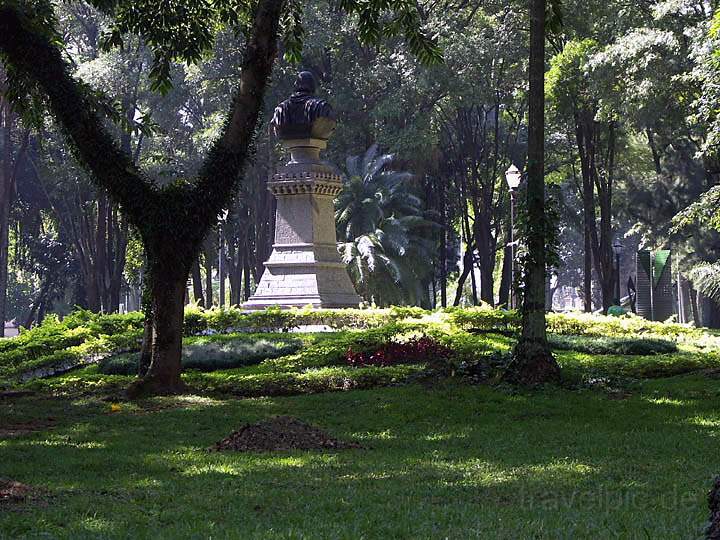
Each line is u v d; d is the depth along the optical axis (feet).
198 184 65.36
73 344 90.38
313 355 74.79
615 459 38.27
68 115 64.18
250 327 92.79
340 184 99.30
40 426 53.88
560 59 146.51
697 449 40.42
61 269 215.72
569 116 155.02
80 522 26.55
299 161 98.02
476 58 157.28
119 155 64.64
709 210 118.32
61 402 64.80
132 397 64.85
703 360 76.07
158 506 29.22
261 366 73.56
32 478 35.32
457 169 187.83
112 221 179.63
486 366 64.90
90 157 64.44
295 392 66.23
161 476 35.35
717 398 58.39
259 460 38.93
